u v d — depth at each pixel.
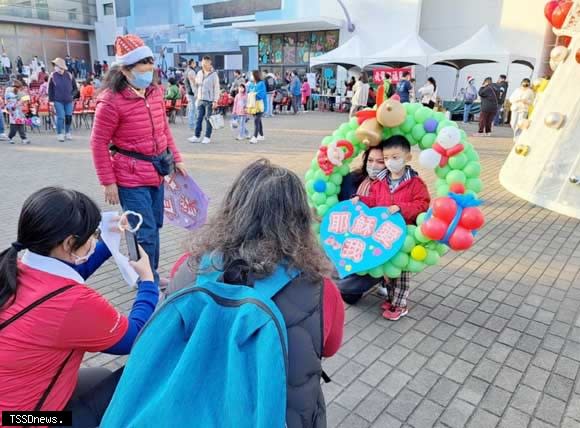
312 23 20.98
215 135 12.61
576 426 2.37
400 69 17.52
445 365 2.86
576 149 6.12
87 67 36.41
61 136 11.13
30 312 1.35
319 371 1.28
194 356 1.13
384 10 20.03
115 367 2.80
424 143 3.25
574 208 5.89
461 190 3.09
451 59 15.81
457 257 4.55
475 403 2.52
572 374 2.79
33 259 1.43
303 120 17.00
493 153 10.52
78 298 1.40
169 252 4.61
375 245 3.16
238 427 1.03
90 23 35.56
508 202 6.55
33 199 1.43
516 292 3.84
